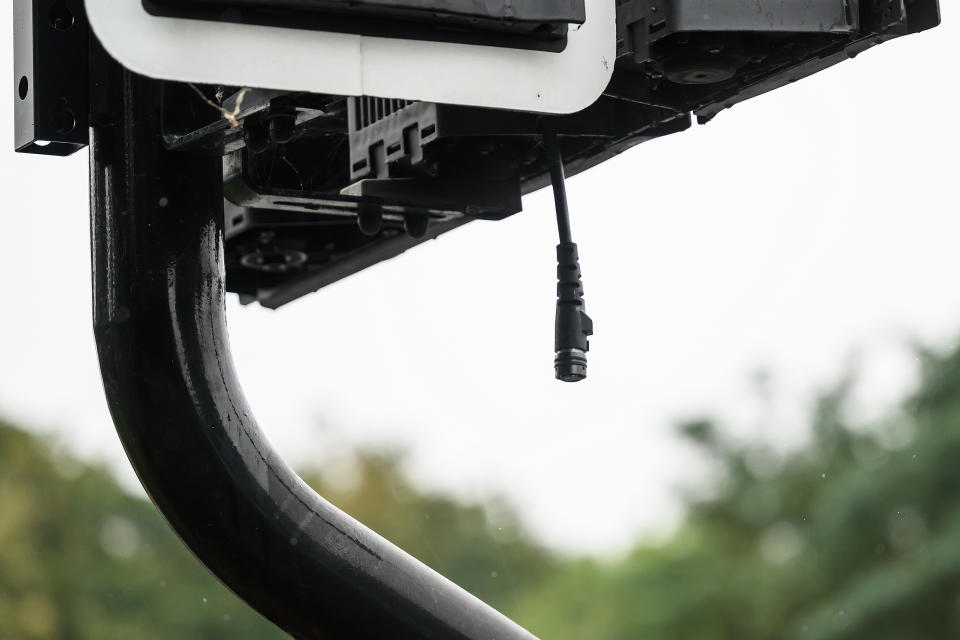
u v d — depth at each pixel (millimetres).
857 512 31062
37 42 2361
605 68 2170
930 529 30047
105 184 2377
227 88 2402
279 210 3162
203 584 39500
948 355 31609
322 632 2334
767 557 39281
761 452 40625
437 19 2062
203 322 2355
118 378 2324
